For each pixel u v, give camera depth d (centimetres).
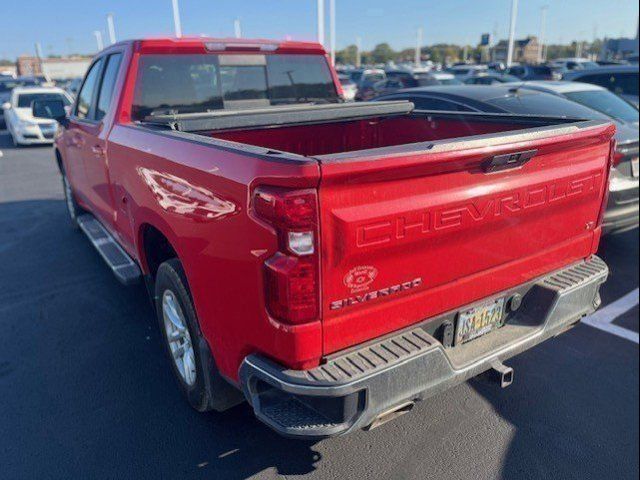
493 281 261
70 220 718
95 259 574
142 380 352
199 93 418
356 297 212
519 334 269
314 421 209
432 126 405
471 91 618
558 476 273
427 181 216
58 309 455
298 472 274
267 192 196
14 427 306
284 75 465
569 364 374
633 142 513
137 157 316
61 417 315
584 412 323
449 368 231
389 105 416
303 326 203
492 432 304
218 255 230
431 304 238
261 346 217
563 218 283
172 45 394
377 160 196
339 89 503
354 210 200
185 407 323
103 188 421
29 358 379
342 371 207
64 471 274
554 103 584
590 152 284
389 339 228
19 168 1181
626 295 487
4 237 658
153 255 353
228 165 218
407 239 215
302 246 194
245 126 354
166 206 279
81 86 494
